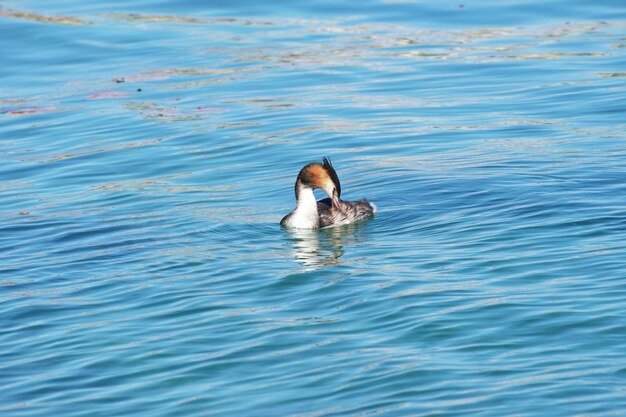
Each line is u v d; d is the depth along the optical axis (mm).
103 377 11086
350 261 14484
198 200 18062
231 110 23922
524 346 11109
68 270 14688
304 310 12672
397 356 11047
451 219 16172
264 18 33094
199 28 32156
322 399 10188
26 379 11141
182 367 11188
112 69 28109
